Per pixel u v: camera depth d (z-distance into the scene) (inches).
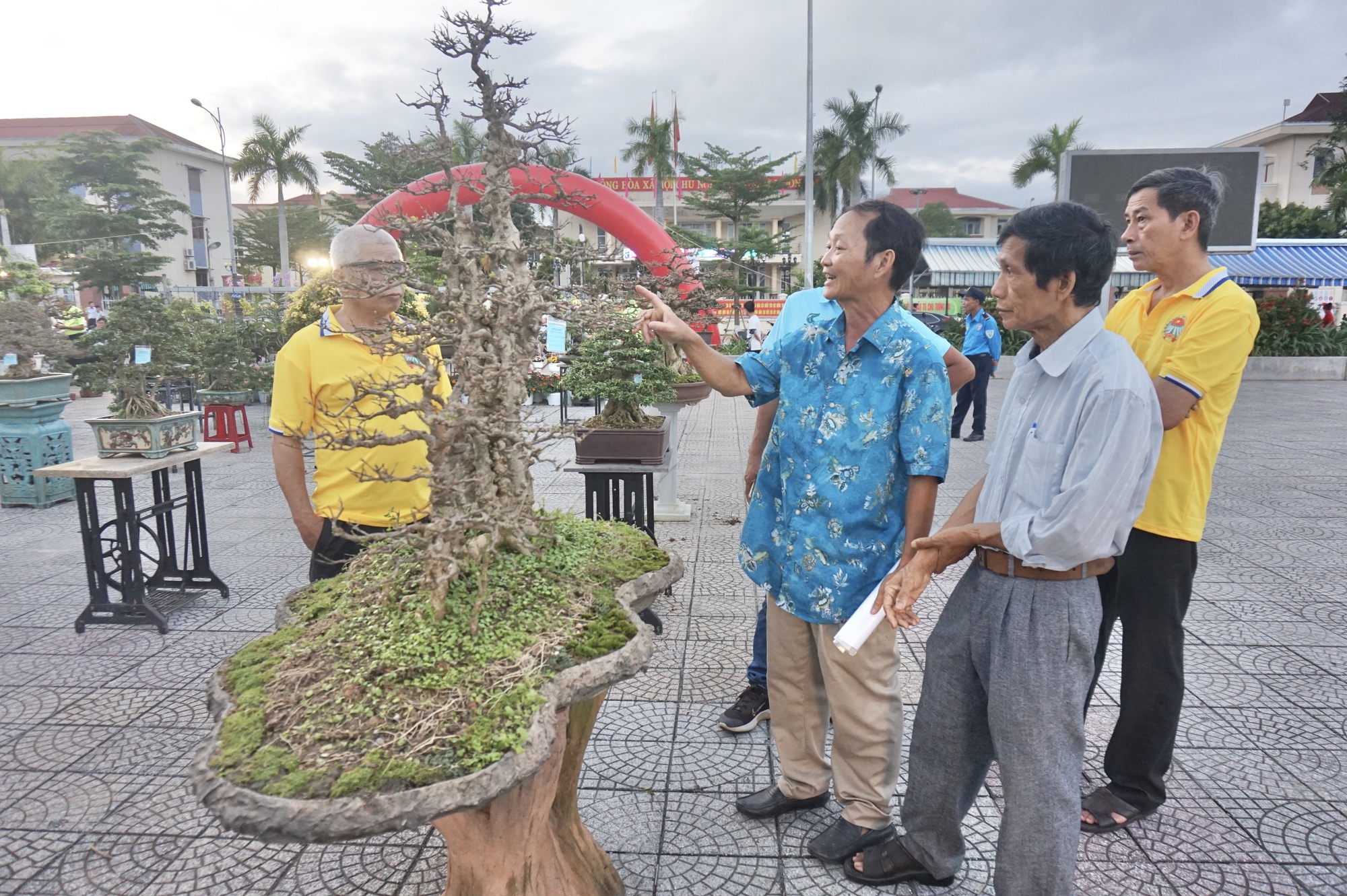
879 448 85.1
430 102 71.7
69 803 103.0
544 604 71.7
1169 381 87.9
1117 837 94.6
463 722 57.5
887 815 90.2
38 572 195.0
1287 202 1441.9
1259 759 110.7
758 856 92.4
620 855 92.5
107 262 796.0
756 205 1186.6
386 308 99.9
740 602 170.4
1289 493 260.5
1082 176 264.4
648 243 223.8
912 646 148.8
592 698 77.3
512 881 69.7
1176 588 90.2
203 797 51.8
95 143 1168.2
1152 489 89.6
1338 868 89.1
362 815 49.3
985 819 99.0
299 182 1254.9
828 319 91.7
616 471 168.4
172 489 283.1
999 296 74.9
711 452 333.4
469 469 72.5
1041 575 72.4
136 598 159.5
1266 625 155.6
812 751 97.0
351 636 66.7
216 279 1728.6
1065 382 71.3
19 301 265.4
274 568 198.4
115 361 169.2
